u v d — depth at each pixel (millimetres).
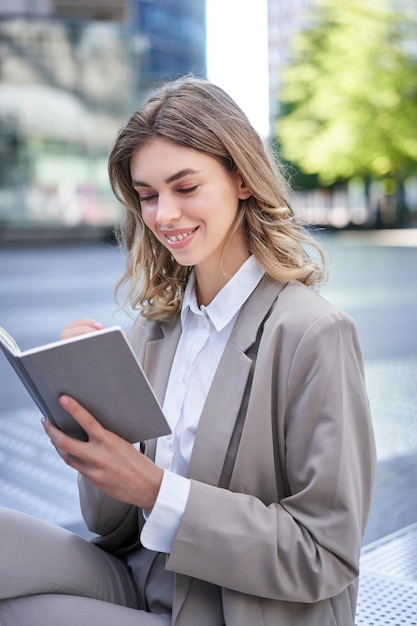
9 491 3266
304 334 1306
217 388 1380
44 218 19844
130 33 19969
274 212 1434
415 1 25578
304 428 1298
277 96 27562
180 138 1347
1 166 19422
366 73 26078
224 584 1277
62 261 14773
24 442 3943
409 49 25984
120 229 1752
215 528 1255
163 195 1385
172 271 1662
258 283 1439
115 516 1568
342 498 1264
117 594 1483
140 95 20328
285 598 1276
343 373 1307
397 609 2064
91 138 20094
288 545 1260
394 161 27391
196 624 1348
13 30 19109
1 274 12188
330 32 26219
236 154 1375
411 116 26375
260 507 1289
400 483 3236
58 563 1423
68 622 1354
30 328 7160
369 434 1339
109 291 9766
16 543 1385
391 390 4789
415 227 31000
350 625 1414
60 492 3264
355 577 1307
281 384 1324
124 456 1237
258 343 1391
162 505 1257
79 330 1449
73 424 1261
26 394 4906
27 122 19500
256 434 1328
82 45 19641
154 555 1500
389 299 8953
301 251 1490
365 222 30656
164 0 27047
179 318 1615
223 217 1408
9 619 1383
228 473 1354
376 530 2770
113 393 1198
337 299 8977
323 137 27109
